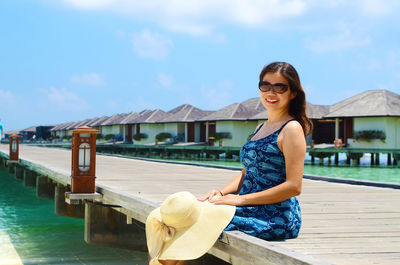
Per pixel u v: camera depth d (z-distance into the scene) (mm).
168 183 8531
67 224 9984
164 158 40406
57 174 10008
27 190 17219
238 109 37750
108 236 7434
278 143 2941
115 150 54688
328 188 7617
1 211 11969
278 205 3064
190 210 2838
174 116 45000
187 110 45000
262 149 2998
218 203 3055
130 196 5621
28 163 15039
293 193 2855
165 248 2838
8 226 9734
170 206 2832
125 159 19094
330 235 3613
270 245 2818
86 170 6789
